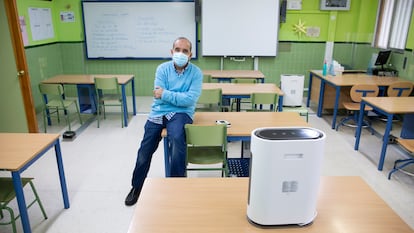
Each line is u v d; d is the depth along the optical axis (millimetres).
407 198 2734
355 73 5359
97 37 6098
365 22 5953
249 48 6148
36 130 4164
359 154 3666
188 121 2539
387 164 3402
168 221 1265
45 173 3150
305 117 4148
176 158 2412
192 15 6000
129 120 4926
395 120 4852
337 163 3428
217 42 6098
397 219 1291
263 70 6391
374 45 5824
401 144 2953
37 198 2365
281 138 1137
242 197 1441
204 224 1247
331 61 5684
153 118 2580
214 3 5879
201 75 2643
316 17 6117
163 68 2617
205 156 2619
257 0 5875
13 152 2051
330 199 1427
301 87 4527
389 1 5309
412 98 3633
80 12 5961
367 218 1294
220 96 3766
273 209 1195
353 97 4242
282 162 1133
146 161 2607
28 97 3994
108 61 6270
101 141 4047
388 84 4379
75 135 4203
